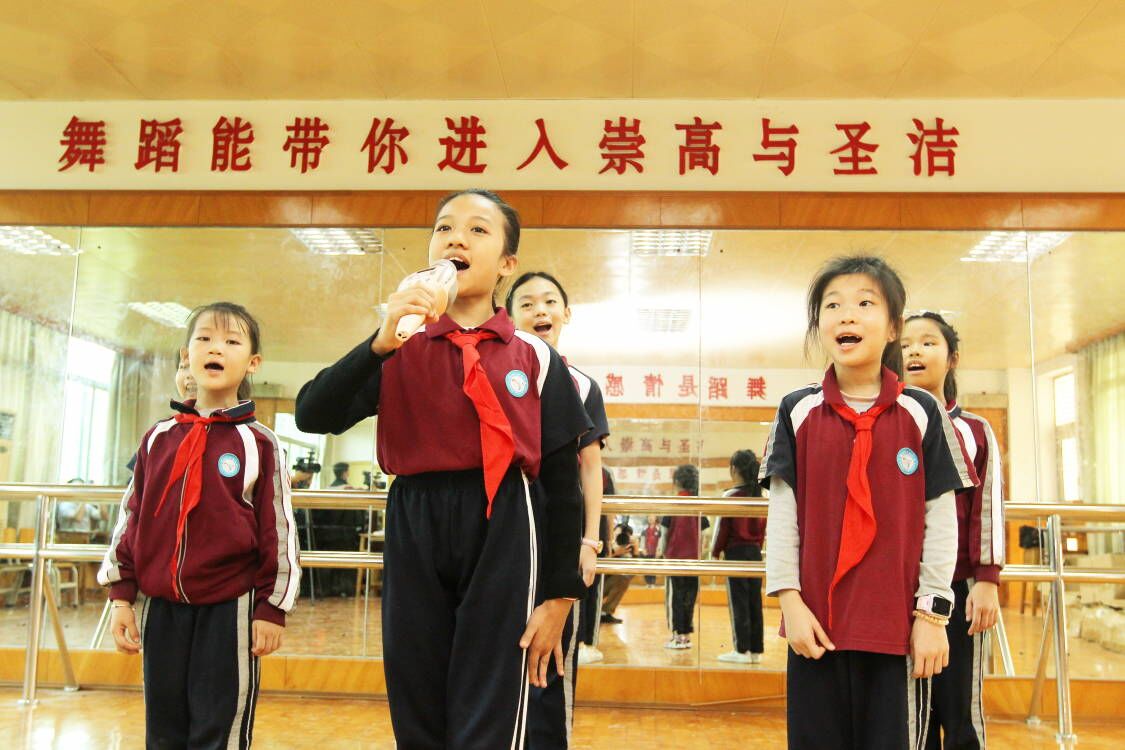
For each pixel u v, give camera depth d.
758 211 4.00
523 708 1.21
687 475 3.87
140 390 4.02
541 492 1.32
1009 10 3.33
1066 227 3.94
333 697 3.72
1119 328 3.87
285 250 4.07
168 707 1.80
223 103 4.17
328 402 1.26
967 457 2.11
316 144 4.12
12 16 3.50
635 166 4.04
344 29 3.56
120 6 3.43
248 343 2.06
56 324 4.07
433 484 1.25
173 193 4.12
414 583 1.23
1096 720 3.59
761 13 3.39
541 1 3.36
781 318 3.95
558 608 1.25
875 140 4.02
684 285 3.98
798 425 1.65
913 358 2.40
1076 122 3.99
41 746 2.76
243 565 1.86
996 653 3.66
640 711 3.57
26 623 3.88
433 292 1.20
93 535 3.94
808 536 1.56
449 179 4.07
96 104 4.19
